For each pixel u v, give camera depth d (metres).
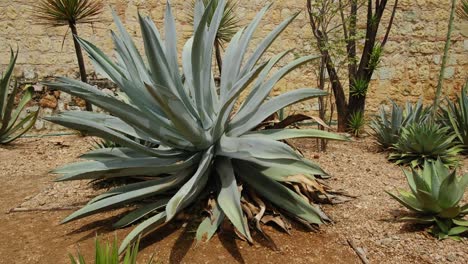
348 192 3.08
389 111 7.04
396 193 3.07
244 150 2.24
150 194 2.34
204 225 2.18
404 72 7.02
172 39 2.53
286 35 6.66
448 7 6.97
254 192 2.46
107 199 2.23
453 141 4.55
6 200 2.93
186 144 2.38
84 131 2.17
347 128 5.91
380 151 4.66
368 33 5.77
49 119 2.04
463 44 7.11
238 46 2.65
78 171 2.33
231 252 2.08
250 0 6.53
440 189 2.26
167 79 2.34
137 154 2.57
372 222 2.51
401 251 2.15
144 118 2.23
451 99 7.20
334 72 5.39
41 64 6.13
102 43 6.26
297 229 2.38
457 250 2.14
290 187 2.58
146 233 2.17
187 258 2.01
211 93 2.64
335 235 2.33
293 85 6.76
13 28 6.00
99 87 5.94
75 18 5.03
